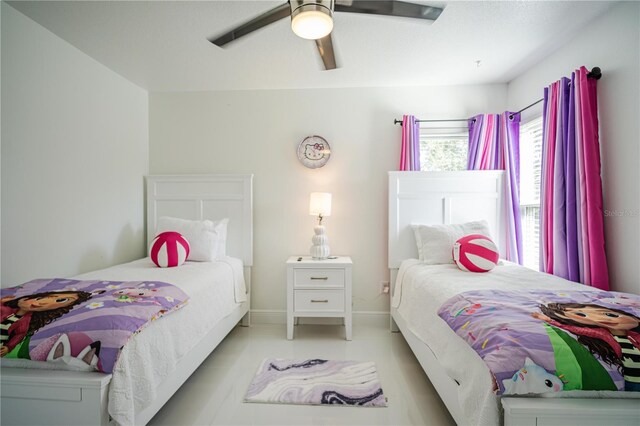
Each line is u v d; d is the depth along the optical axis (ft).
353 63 8.21
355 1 4.71
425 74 8.91
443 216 9.20
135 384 3.92
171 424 5.01
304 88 9.87
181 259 7.80
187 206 9.78
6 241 5.88
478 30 6.71
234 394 5.88
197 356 5.97
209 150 10.05
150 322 4.39
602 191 6.16
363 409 5.43
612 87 5.99
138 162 9.64
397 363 7.13
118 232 8.79
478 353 3.54
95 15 6.15
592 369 3.12
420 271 7.30
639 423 2.96
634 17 5.58
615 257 5.95
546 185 7.24
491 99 9.58
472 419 3.62
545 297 4.78
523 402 3.07
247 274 9.62
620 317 3.81
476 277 6.36
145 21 6.37
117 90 8.75
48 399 3.58
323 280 8.54
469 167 9.33
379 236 9.78
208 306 6.40
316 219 9.86
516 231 8.68
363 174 9.81
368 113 9.81
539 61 8.11
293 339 8.60
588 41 6.55
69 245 7.21
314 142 9.80
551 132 6.98
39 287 5.19
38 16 6.17
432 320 5.49
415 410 5.40
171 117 10.06
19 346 3.70
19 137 6.08
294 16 4.66
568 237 6.44
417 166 9.36
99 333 3.79
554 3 5.85
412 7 4.78
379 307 9.77
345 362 7.15
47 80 6.64
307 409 5.43
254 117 9.98
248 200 9.64
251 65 8.33
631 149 5.65
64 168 7.07
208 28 6.63
